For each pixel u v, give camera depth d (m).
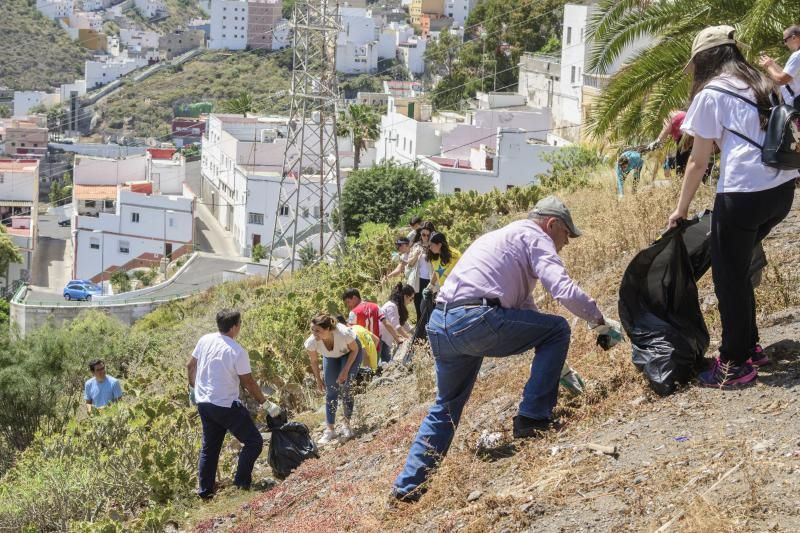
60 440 11.27
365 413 9.56
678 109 14.59
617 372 5.87
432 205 24.08
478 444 5.75
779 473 4.16
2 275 77.50
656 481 4.45
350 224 57.59
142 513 8.62
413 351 10.71
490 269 5.23
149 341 20.97
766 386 5.05
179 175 89.81
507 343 5.25
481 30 116.56
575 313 5.16
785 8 12.63
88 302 52.97
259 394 8.73
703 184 10.98
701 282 7.59
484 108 72.50
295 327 13.55
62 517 9.43
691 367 5.40
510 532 4.60
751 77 4.96
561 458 5.07
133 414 11.21
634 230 9.91
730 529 3.86
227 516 7.94
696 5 14.27
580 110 56.53
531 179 56.53
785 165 4.77
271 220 73.94
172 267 72.75
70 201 133.50
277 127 87.12
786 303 6.32
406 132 69.25
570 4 60.62
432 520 5.14
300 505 7.24
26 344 16.38
